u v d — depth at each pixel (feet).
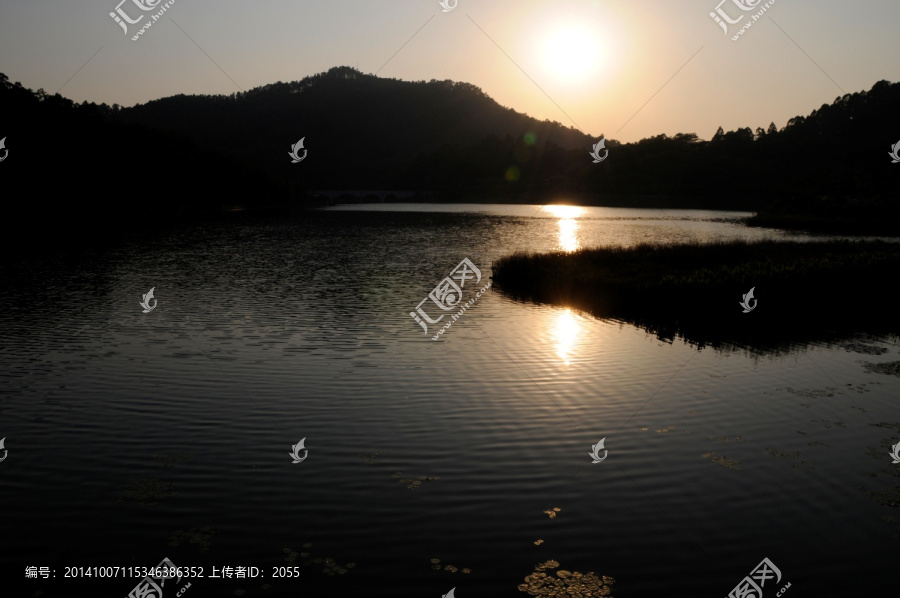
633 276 116.98
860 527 33.55
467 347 69.36
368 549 30.66
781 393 55.16
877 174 425.69
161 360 61.52
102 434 43.47
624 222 361.51
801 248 151.23
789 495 36.78
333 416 47.65
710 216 441.68
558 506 34.96
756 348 71.61
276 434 44.01
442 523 33.01
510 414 48.80
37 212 281.13
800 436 45.55
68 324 77.15
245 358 62.75
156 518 32.96
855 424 48.03
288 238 222.28
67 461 39.22
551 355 66.69
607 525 33.19
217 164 430.61
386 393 53.16
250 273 128.26
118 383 54.39
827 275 103.81
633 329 81.10
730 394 54.65
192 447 41.63
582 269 123.13
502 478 38.14
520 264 126.52
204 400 50.52
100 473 37.76
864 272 104.99
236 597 27.04
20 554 29.78
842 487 37.88
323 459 40.14
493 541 31.50
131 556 29.78
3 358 61.57
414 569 29.17
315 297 99.96
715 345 72.84
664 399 53.11
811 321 88.79
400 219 364.99
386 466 39.37
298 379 56.39
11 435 43.01
